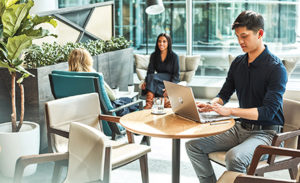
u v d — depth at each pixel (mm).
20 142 3506
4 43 3457
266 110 2807
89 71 4113
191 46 7422
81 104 3191
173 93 2906
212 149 2961
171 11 7684
